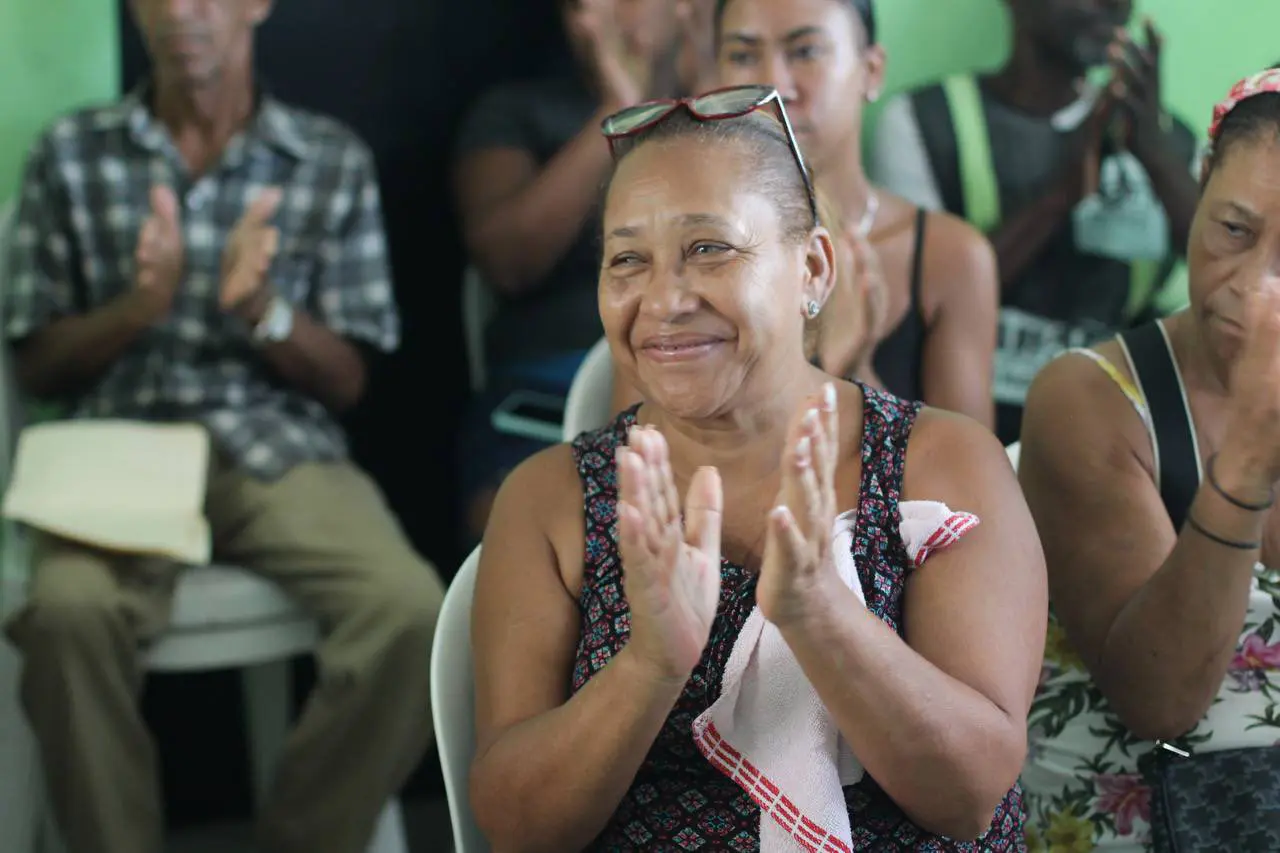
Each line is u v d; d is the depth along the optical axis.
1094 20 3.14
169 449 2.71
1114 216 3.22
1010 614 1.51
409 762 2.62
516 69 3.15
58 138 2.89
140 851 2.54
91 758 2.50
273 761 2.84
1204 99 3.36
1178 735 1.78
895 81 3.30
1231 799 1.72
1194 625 1.70
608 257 1.55
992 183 3.21
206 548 2.62
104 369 2.86
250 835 3.10
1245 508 1.65
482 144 3.08
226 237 2.93
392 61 3.16
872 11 2.79
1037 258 3.23
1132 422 1.87
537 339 3.01
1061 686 1.90
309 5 3.09
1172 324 1.91
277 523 2.71
